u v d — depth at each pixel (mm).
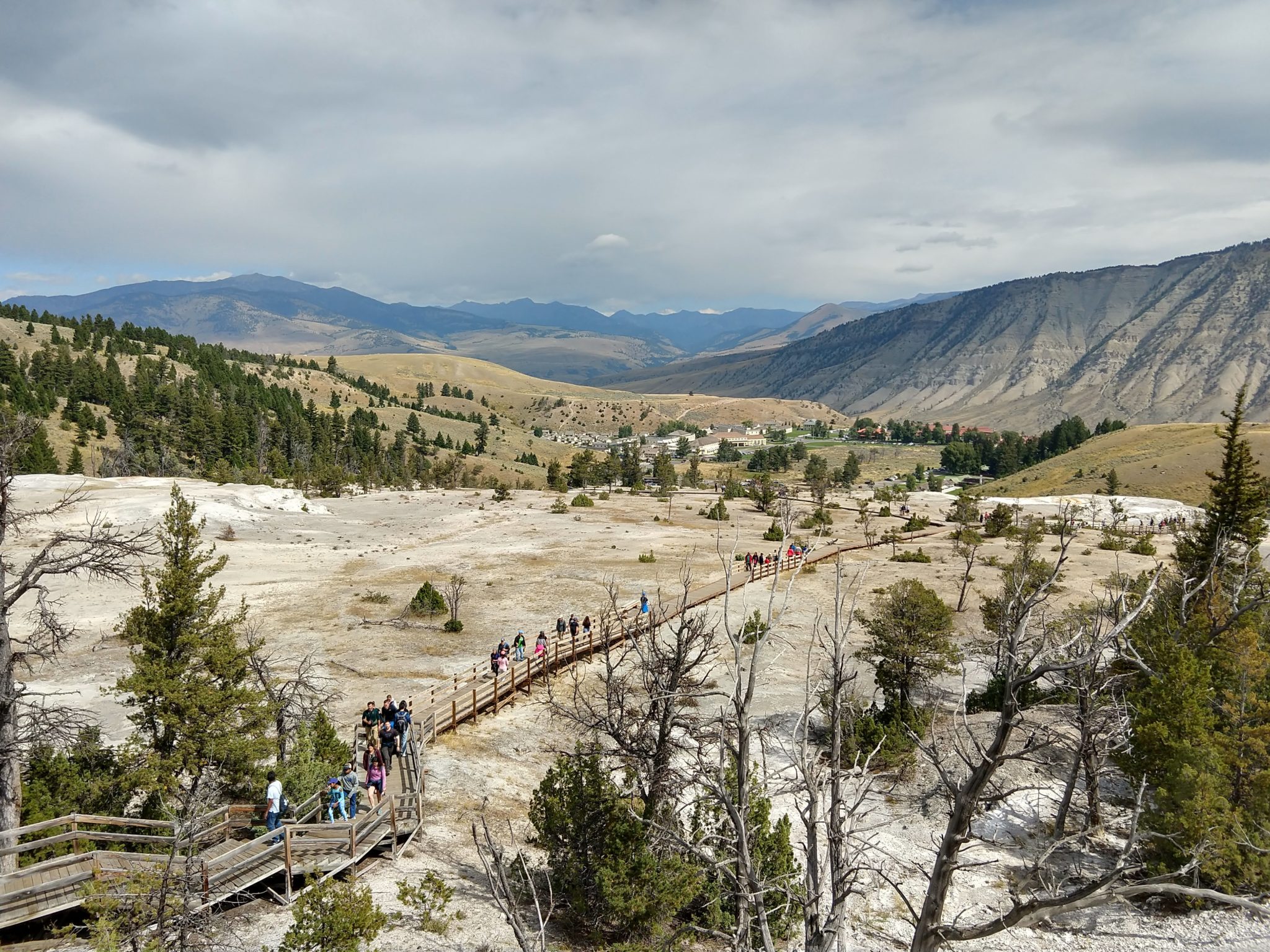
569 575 62562
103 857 18125
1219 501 37688
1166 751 24719
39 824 17750
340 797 22688
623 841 18859
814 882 10789
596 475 182875
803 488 150500
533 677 38281
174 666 21891
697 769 16031
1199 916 21703
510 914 9031
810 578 62281
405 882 20828
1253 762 24422
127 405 148250
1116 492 133875
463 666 40656
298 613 49938
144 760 21203
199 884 16953
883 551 76688
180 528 22797
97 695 34094
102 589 51438
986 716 33656
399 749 28266
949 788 10609
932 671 33219
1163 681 25469
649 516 101438
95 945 14539
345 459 190125
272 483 124562
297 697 29312
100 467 120375
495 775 28844
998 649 12273
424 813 25469
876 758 29641
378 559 68625
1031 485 173250
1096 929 21156
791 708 34406
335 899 15258
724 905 19047
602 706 34844
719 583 59844
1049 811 28000
